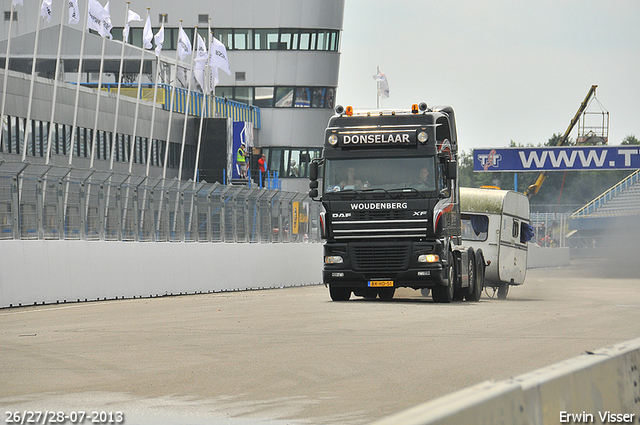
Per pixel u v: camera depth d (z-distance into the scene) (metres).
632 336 37.16
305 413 20.72
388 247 58.97
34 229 57.25
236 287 79.38
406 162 58.88
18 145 138.88
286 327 40.97
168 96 178.00
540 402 11.12
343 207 59.34
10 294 53.66
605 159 155.38
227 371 27.09
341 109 60.44
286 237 92.81
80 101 153.38
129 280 64.94
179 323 42.94
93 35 171.62
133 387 24.25
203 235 76.81
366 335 37.41
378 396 22.92
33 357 30.17
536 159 157.62
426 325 42.16
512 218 77.31
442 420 9.09
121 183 66.00
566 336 37.19
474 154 158.88
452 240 62.03
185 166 185.00
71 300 58.78
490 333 38.34
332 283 59.97
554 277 119.06
